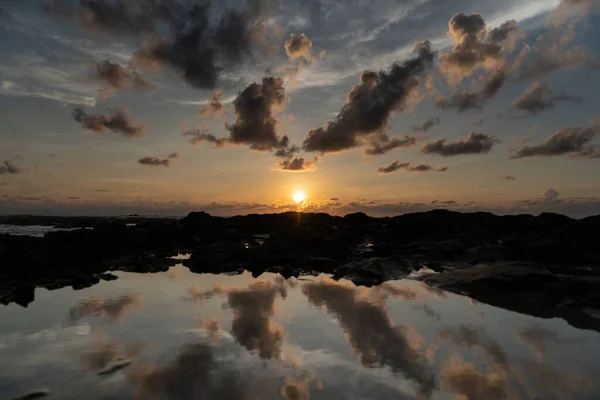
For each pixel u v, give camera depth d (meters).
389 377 6.43
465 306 11.27
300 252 20.83
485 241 23.48
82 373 6.51
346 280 15.78
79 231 23.97
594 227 19.27
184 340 8.18
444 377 6.41
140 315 10.15
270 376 6.43
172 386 6.04
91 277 15.56
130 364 6.89
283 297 12.45
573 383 6.19
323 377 6.40
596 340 8.27
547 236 19.91
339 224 36.19
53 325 9.23
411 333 8.75
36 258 16.62
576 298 11.54
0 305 11.18
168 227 28.84
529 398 5.71
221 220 35.50
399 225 30.00
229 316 10.12
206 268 18.64
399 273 16.92
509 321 9.72
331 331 8.88
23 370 6.62
